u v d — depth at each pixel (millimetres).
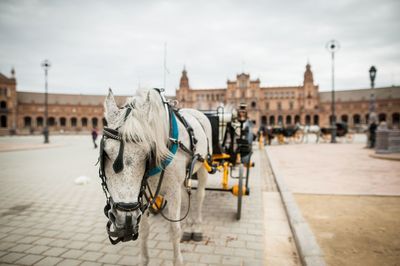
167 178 2422
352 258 3111
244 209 5156
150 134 1955
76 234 4012
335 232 3869
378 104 83062
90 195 6266
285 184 7020
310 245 3340
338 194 6133
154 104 2207
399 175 8539
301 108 88625
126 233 1771
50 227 4285
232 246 3605
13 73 76688
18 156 15031
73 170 9961
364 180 7801
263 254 3393
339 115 88438
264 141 25156
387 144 14242
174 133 2498
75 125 89812
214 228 4215
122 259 3264
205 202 5605
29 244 3676
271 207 5398
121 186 1825
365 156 14219
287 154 15586
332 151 17297
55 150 19188
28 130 65062
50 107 83750
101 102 90625
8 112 74812
